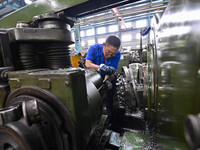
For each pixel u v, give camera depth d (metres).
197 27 0.20
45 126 0.36
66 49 0.66
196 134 0.15
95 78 0.78
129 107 1.17
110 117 1.29
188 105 0.24
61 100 0.39
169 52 0.33
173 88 0.31
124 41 5.25
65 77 0.36
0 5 3.08
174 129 0.30
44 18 0.54
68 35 0.62
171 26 0.32
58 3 0.58
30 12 0.64
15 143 0.33
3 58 0.51
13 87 0.47
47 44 0.61
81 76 0.43
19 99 0.42
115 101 1.36
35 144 0.33
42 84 0.40
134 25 5.04
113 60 1.30
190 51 0.22
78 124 0.39
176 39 0.29
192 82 0.22
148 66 0.66
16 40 0.50
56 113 0.38
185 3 0.24
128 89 1.15
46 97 0.39
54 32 0.56
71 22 0.65
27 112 0.29
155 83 0.55
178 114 0.28
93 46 1.27
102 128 0.85
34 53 0.62
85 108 0.46
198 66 0.20
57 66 0.62
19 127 0.33
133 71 1.21
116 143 0.83
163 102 0.40
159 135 0.47
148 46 0.69
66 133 0.38
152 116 0.63
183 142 0.26
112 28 5.35
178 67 0.28
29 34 0.51
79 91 0.41
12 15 0.69
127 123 1.14
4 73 0.49
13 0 2.91
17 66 0.59
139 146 0.69
